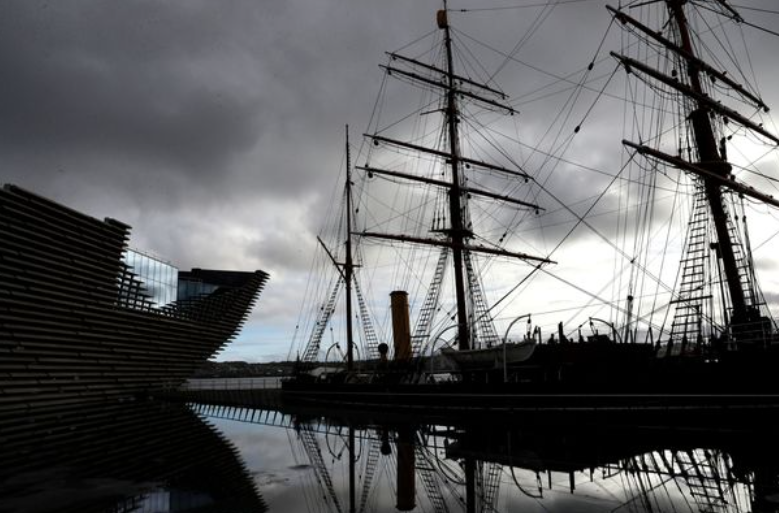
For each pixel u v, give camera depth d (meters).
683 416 17.44
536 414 21.05
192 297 49.03
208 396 41.41
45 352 27.69
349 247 41.16
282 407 34.91
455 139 34.84
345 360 41.72
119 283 33.81
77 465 12.83
